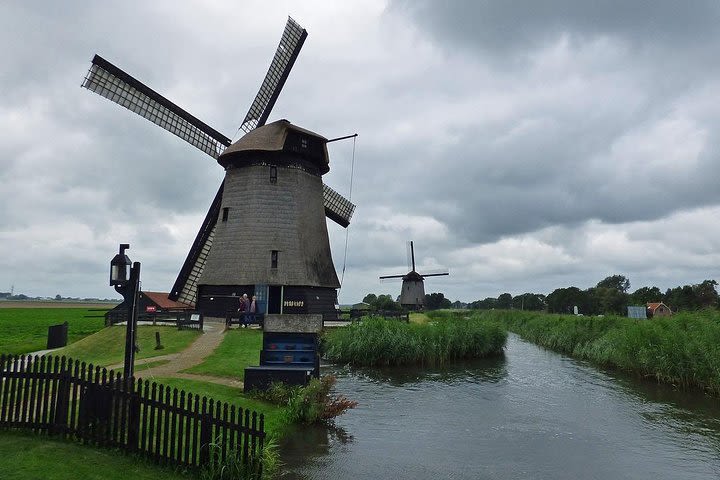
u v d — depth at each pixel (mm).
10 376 8523
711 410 14805
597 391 17656
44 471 6992
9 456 7352
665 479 9352
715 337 18250
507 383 19297
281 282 31109
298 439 11227
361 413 14141
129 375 9375
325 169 36906
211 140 36406
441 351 25406
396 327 25609
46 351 23203
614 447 11250
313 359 15117
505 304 139875
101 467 7465
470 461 10125
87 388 8430
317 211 34875
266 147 32531
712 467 10008
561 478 9305
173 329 25656
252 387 13922
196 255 35500
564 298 105188
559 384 19047
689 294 78938
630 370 21844
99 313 81062
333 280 34781
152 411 8164
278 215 32469
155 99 32969
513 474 9445
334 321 31562
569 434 12242
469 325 27906
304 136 34344
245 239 31906
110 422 8297
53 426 8383
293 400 12672
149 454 8062
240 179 33188
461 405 15344
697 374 17594
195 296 34938
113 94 31141
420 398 16359
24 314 75312
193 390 13625
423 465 9789
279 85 38281
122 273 9562
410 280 67000
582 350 27484
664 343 19312
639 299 90875
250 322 26688
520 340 38844
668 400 16188
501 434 12156
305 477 8930
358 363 24156
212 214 35469
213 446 7902
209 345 22031
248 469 7973
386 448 10797
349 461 9852
